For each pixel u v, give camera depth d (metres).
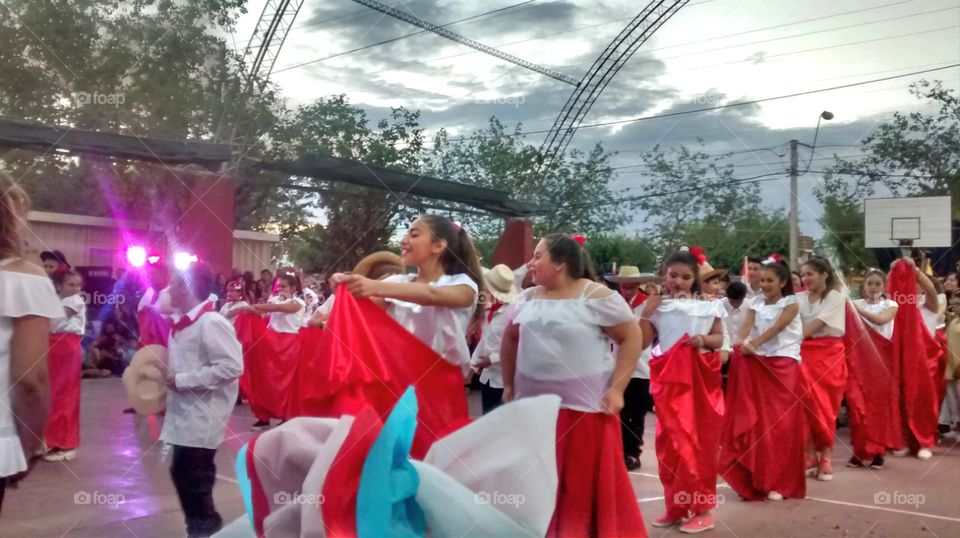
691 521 5.10
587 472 3.77
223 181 11.78
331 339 3.23
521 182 14.18
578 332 3.81
